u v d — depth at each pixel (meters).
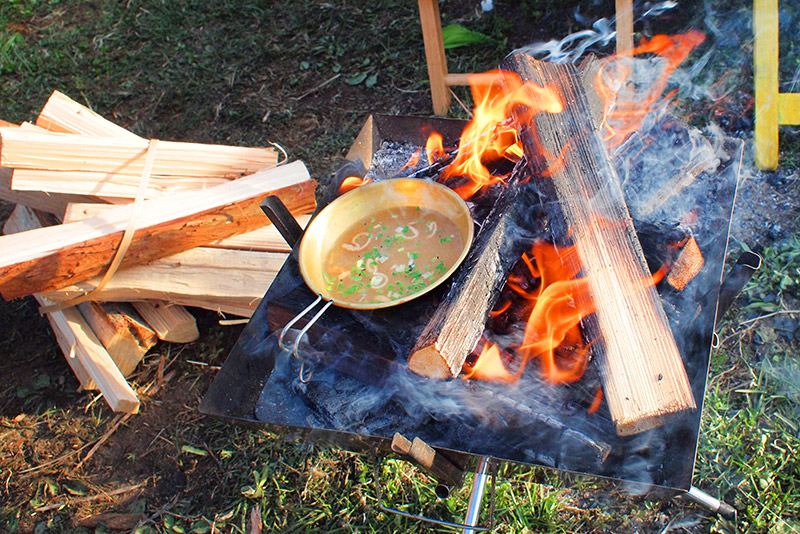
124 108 3.44
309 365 1.70
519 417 1.49
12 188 2.10
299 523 1.90
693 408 1.31
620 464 1.43
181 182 2.28
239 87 3.41
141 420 2.24
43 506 2.07
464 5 3.50
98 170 2.19
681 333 1.59
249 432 2.12
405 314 1.48
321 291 1.53
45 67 3.68
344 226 1.74
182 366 2.36
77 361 2.31
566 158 1.61
